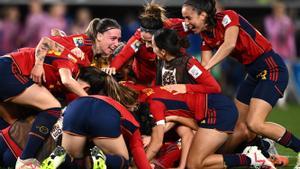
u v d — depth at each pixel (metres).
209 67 24.41
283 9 50.16
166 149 24.22
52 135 22.83
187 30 25.38
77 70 23.28
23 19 50.09
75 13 49.81
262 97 24.95
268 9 50.31
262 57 25.53
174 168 23.81
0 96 23.11
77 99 21.83
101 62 25.58
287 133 24.92
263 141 26.44
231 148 25.80
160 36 23.53
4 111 23.88
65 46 23.89
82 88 22.59
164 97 23.59
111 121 21.30
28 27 47.34
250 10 50.56
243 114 26.25
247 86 26.19
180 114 23.77
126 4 49.44
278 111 47.06
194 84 23.77
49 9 49.25
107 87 22.58
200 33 25.48
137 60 26.52
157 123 23.14
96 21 24.75
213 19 24.78
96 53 25.00
